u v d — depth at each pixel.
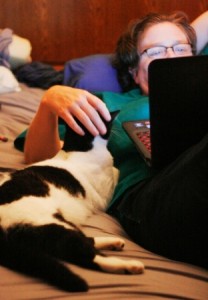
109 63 1.58
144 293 0.56
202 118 0.70
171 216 0.62
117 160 1.02
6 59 2.00
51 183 0.82
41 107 0.98
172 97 0.69
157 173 0.75
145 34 1.33
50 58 2.42
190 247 0.62
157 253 0.69
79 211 0.82
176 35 1.33
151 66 0.68
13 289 0.56
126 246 0.71
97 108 0.90
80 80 1.54
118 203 0.88
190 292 0.58
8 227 0.68
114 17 2.38
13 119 1.50
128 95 1.33
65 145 0.97
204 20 1.56
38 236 0.65
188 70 0.68
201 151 0.58
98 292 0.55
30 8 2.33
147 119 1.01
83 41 2.41
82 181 0.87
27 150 1.06
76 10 2.35
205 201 0.57
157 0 2.36
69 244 0.64
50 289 0.56
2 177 0.85
